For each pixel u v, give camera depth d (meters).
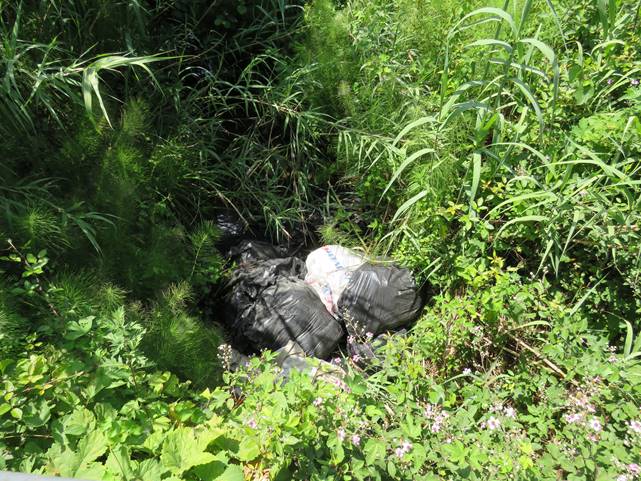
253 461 2.04
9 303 2.20
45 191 2.71
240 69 3.97
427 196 3.14
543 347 2.62
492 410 2.28
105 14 3.16
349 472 1.98
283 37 3.90
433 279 3.21
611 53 3.33
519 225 2.94
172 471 1.87
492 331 2.76
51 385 1.98
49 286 2.37
